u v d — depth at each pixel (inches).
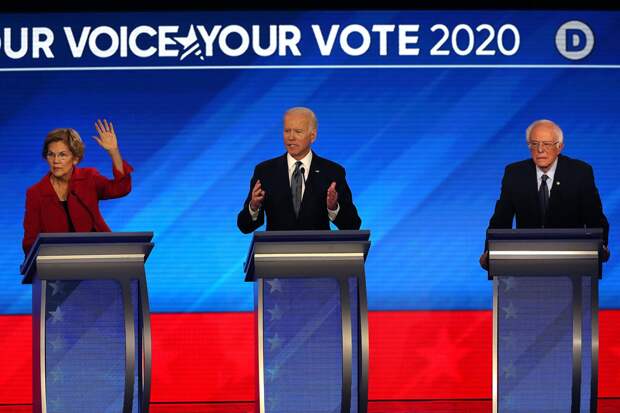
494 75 1039.6
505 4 1041.5
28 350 1022.4
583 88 1039.0
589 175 841.5
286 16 1039.0
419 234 1037.2
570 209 837.8
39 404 687.7
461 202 1039.6
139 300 703.7
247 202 854.5
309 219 848.9
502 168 1039.6
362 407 707.4
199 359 1026.7
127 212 1031.0
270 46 1038.4
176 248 1032.2
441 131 1039.0
